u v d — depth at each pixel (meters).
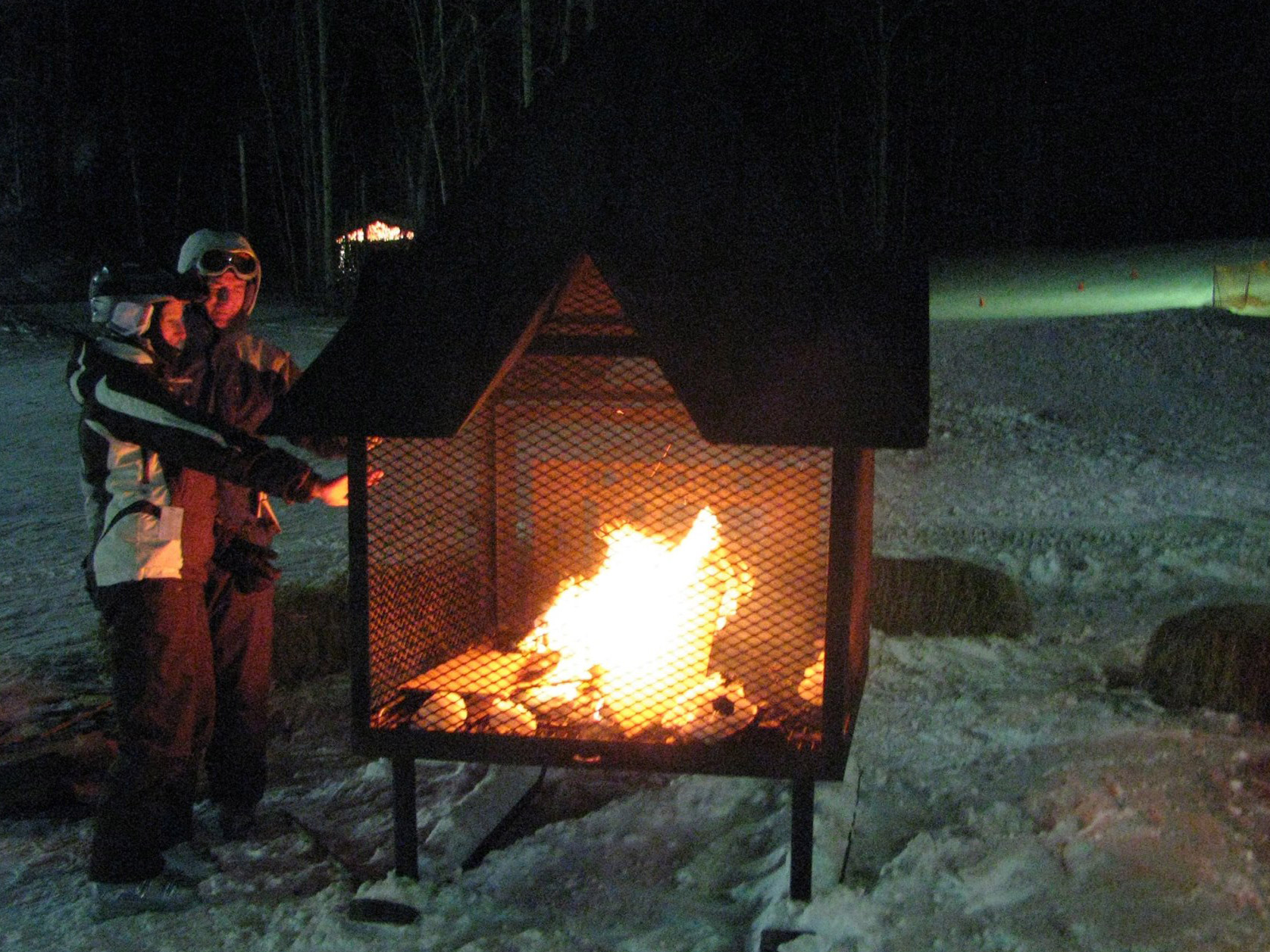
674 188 2.83
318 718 4.46
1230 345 15.34
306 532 7.96
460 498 3.48
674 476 3.28
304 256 33.62
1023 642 5.20
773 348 2.67
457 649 3.54
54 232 31.12
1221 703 4.29
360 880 3.20
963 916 2.86
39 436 12.81
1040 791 3.47
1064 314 19.23
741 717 3.01
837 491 2.72
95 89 33.38
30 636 5.72
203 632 3.27
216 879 3.18
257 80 32.38
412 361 2.78
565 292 3.06
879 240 3.16
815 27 29.69
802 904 2.88
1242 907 2.85
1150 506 8.72
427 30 23.91
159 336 3.20
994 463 10.59
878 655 4.97
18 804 3.69
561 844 3.36
